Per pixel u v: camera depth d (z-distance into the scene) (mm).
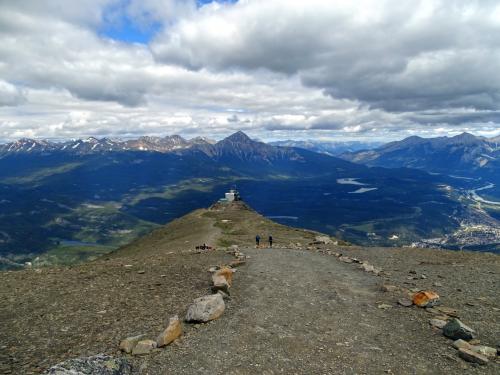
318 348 13508
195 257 34438
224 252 38656
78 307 17859
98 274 25484
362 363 12344
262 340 14156
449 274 26938
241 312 17453
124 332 14750
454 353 13148
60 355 12586
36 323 15672
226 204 180375
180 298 19516
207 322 15992
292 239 79375
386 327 15758
